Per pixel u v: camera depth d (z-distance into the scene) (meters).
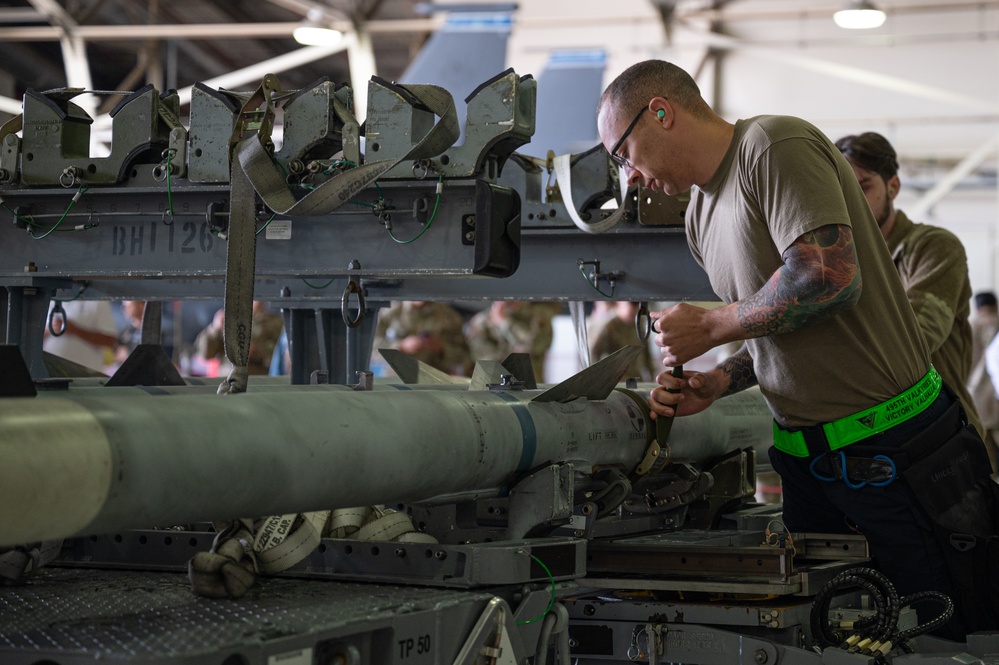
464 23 11.41
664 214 3.10
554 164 3.12
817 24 15.12
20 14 12.95
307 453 1.59
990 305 9.02
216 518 1.53
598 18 14.76
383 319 7.89
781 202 2.19
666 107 2.32
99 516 1.32
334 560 1.88
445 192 2.18
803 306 2.15
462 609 1.67
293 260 2.28
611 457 2.38
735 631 2.02
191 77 16.69
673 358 2.32
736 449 3.01
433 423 1.85
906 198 17.83
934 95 14.02
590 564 2.16
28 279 2.55
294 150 2.19
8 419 1.22
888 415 2.34
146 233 2.37
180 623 1.47
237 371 1.88
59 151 2.39
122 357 8.18
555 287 3.27
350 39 13.23
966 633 2.32
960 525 2.33
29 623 1.49
